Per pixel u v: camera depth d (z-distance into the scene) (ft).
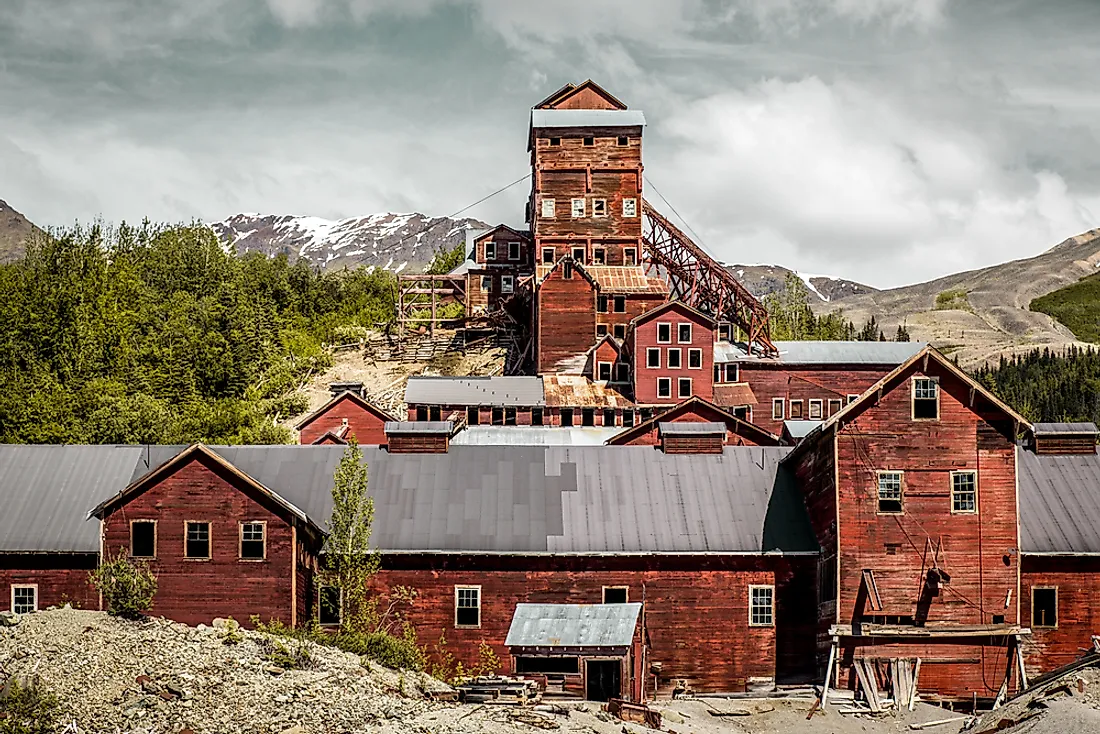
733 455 212.23
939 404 191.42
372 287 575.38
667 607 193.57
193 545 186.29
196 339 398.42
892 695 185.78
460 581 192.95
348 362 419.95
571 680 175.32
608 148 383.04
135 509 187.11
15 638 147.43
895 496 189.88
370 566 185.68
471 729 140.77
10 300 407.03
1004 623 187.93
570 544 194.18
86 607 193.47
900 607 187.42
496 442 295.89
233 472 186.19
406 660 170.19
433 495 201.67
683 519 199.62
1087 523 199.82
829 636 188.75
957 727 175.42
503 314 409.08
